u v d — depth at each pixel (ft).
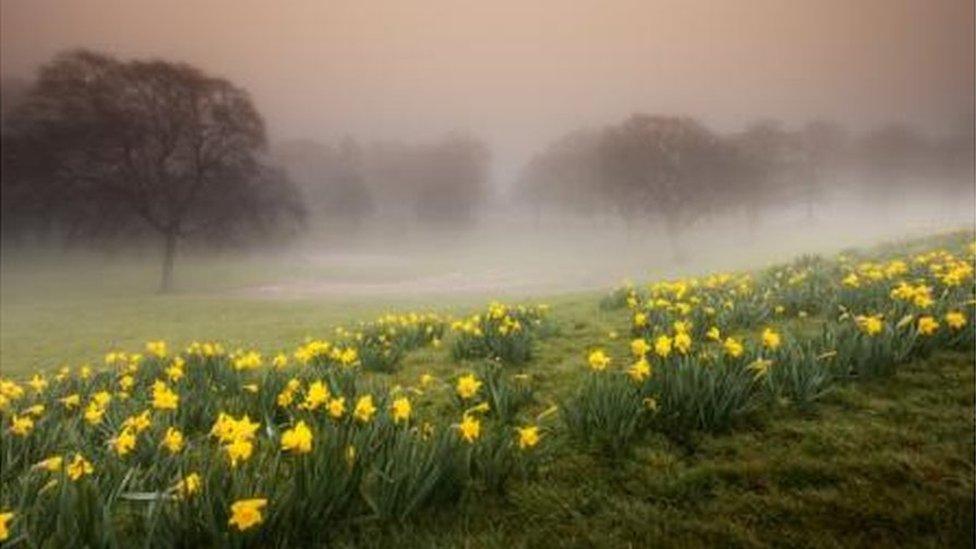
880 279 35.94
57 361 58.23
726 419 18.35
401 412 16.79
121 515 15.11
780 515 13.57
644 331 33.45
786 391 20.42
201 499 12.48
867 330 22.57
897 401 19.61
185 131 158.51
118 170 153.58
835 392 20.58
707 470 15.80
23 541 12.05
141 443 17.40
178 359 30.14
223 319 93.97
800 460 16.06
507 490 15.48
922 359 23.06
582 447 17.92
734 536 12.85
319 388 18.25
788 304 35.91
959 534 12.21
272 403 21.99
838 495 14.15
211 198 163.12
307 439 13.79
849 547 12.20
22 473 17.53
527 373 28.19
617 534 13.23
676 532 13.17
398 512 13.99
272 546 12.46
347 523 13.69
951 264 35.04
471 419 15.81
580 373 27.45
